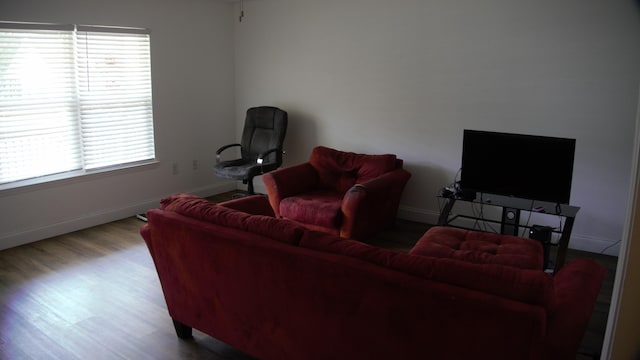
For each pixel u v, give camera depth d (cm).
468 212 472
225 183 612
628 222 140
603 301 334
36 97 421
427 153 484
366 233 430
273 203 449
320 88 535
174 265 261
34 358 266
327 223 412
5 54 397
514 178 381
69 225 455
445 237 325
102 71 465
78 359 265
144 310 318
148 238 271
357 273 192
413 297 182
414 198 500
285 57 552
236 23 584
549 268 376
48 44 421
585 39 394
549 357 175
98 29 452
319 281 204
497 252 303
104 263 389
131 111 497
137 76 496
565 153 358
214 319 256
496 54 431
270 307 228
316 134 550
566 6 396
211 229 235
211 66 570
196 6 541
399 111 491
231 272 234
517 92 429
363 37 495
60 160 446
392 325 192
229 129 607
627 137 392
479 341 174
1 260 391
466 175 400
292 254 208
